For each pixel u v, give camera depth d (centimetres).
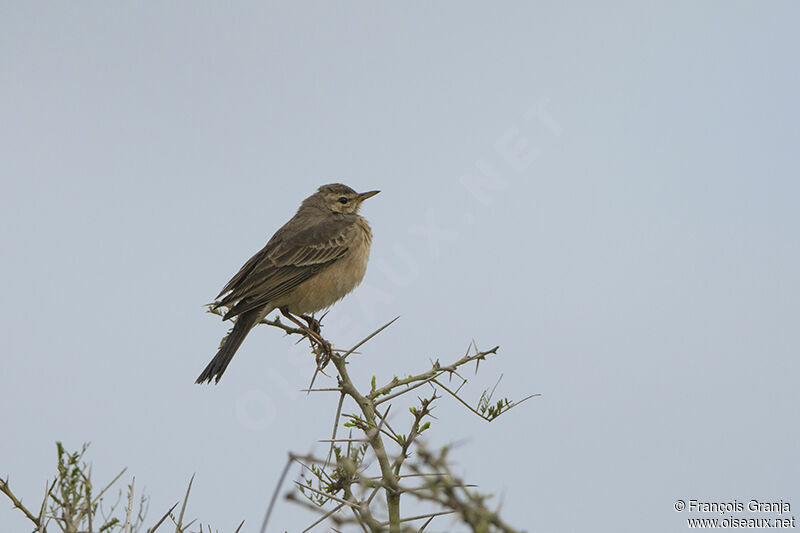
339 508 644
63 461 632
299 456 482
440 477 464
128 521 629
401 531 550
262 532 467
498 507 452
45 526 624
